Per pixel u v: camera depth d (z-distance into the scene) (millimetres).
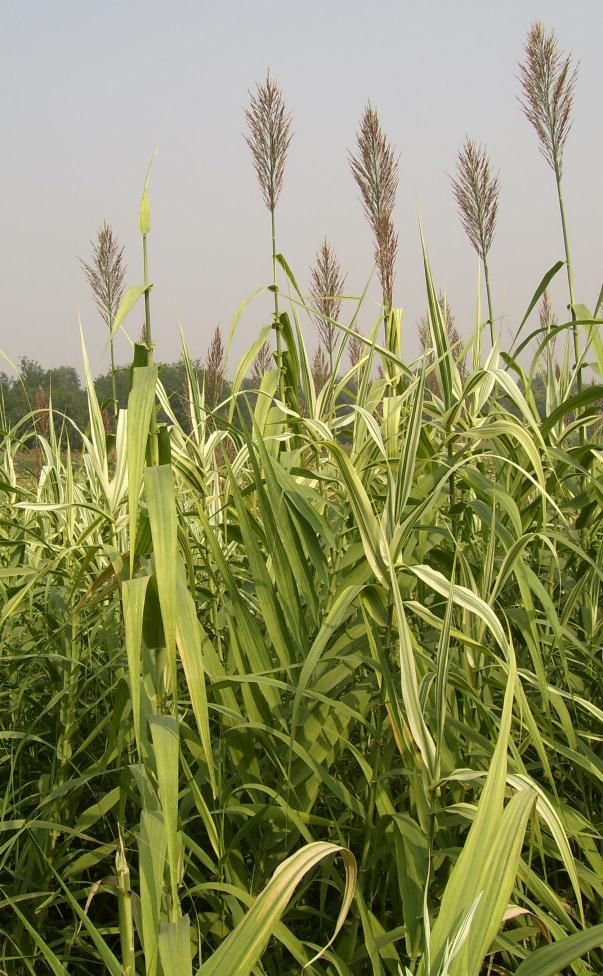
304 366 2150
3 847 1372
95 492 2262
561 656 1530
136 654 1021
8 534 2586
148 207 1486
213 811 1314
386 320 2246
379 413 2295
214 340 2674
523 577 1501
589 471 2037
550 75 2537
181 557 1398
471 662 1547
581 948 875
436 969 742
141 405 1138
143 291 1462
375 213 2486
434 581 1210
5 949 1454
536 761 1735
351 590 1253
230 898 1271
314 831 1585
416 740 1091
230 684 1370
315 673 1466
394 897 1454
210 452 1968
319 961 1445
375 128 2457
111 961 1065
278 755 1401
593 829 1410
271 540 1474
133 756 1651
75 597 2125
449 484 1728
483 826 850
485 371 1604
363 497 1253
